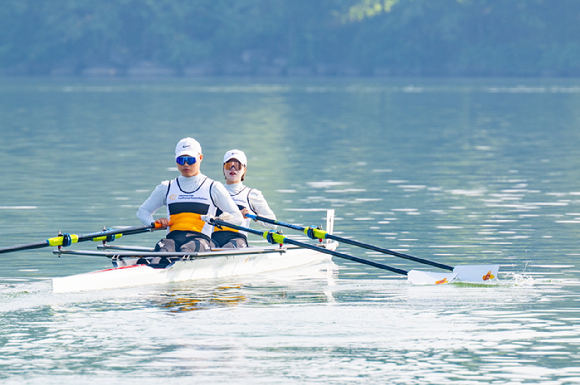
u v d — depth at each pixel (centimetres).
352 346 3241
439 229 5966
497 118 18625
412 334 3397
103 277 4225
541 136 14012
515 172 9294
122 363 3047
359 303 3934
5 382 2875
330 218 5416
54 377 2917
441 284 4369
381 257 5153
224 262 4638
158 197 4838
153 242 5588
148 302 3966
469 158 10744
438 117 19100
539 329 3469
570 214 6569
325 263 5025
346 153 11438
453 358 3108
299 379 2898
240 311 3775
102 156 11038
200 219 4750
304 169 9606
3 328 3481
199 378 2905
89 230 5978
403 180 8644
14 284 4347
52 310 3788
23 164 10119
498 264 4788
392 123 17350
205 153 11281
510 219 6353
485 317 3659
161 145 12594
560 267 4744
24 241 5594
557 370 2989
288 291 4222
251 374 2939
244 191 5288
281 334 3397
